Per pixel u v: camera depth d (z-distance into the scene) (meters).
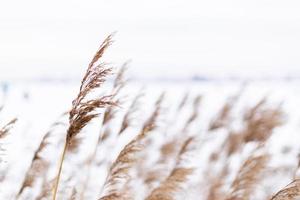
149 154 8.30
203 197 8.20
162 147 8.62
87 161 7.96
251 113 8.72
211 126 10.76
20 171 7.80
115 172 5.00
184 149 6.53
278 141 13.22
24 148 9.60
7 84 46.78
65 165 7.90
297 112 31.42
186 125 10.78
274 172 6.85
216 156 9.70
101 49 4.11
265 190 6.81
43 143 6.14
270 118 8.35
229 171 8.82
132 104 6.57
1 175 7.13
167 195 5.55
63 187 6.70
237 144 9.36
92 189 6.84
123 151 5.09
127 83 5.86
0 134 4.61
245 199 5.95
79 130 4.18
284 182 6.82
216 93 45.00
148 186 6.90
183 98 12.20
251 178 5.95
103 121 6.47
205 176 8.95
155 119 7.77
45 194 6.32
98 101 4.09
